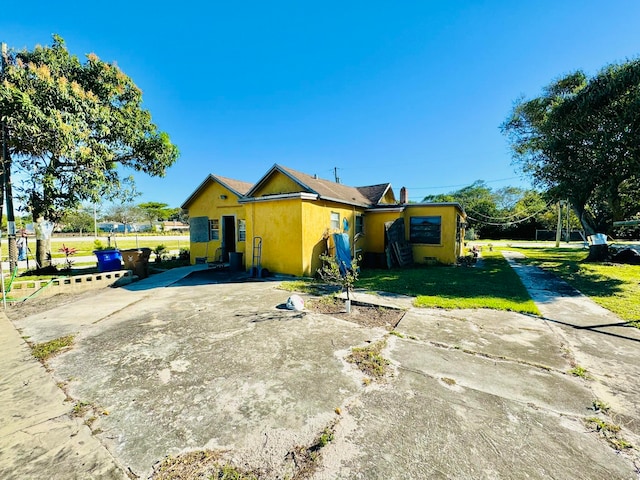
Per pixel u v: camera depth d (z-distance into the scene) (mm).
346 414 2322
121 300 6309
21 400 2568
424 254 12383
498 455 1883
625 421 2225
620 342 3779
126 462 1860
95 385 2820
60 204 9430
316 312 5254
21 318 5070
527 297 6086
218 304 5859
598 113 9008
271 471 1771
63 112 8086
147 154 11805
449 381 2826
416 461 1839
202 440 2051
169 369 3135
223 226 12695
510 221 34250
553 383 2783
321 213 9570
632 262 11070
